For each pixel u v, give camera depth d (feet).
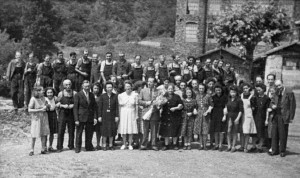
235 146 40.22
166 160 35.29
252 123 38.27
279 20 61.82
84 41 179.01
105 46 166.71
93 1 235.40
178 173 31.76
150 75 46.75
